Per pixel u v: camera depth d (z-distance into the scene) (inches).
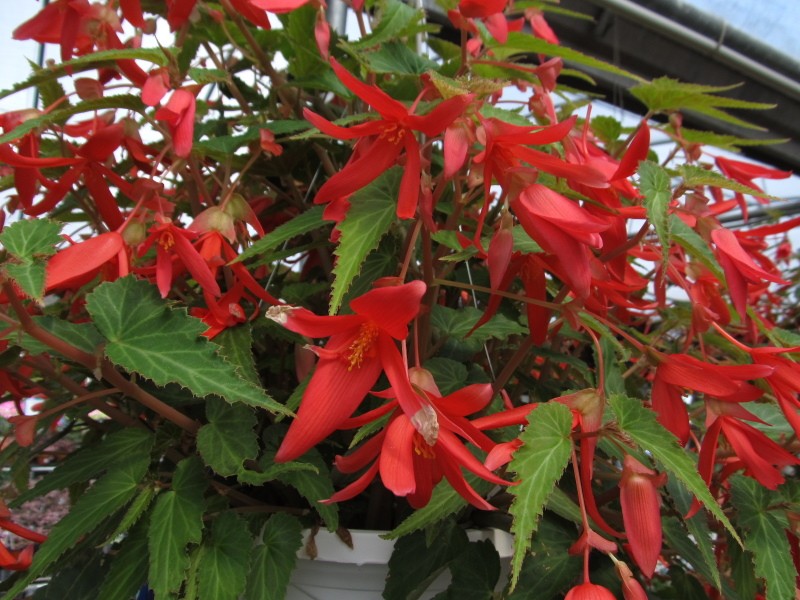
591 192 11.6
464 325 13.7
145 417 14.4
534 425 8.8
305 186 17.2
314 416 8.7
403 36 16.2
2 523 11.4
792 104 37.1
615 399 9.7
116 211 12.3
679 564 16.4
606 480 15.0
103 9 12.5
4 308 10.5
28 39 12.9
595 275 11.0
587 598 8.6
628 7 28.2
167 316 10.1
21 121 11.9
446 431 8.5
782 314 31.7
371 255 12.4
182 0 12.5
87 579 12.5
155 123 12.4
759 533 11.3
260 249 11.0
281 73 17.4
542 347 15.6
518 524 7.9
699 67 35.3
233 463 10.7
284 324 8.4
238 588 10.1
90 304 9.9
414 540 11.6
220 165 15.1
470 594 11.1
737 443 10.9
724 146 18.7
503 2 12.7
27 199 12.0
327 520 10.9
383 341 8.8
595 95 16.9
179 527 10.1
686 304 19.8
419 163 8.7
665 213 10.0
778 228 13.4
